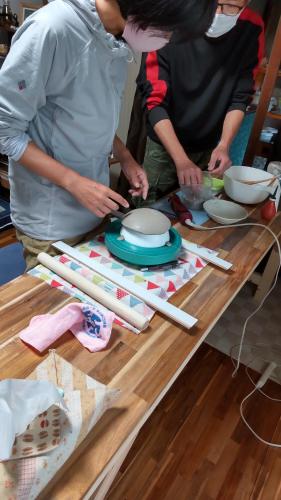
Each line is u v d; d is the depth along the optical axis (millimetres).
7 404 482
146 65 1503
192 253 1093
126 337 761
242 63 1521
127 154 1220
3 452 449
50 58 778
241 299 2219
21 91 795
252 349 1884
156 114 1481
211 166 1475
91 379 620
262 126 1779
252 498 1250
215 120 1618
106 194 906
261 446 1418
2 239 2363
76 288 873
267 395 1636
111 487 1208
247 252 1168
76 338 731
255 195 1453
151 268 986
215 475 1296
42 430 516
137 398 636
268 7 1865
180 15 647
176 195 1408
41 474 473
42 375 618
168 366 711
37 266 918
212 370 1712
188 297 919
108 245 1003
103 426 580
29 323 734
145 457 1312
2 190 2705
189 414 1491
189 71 1459
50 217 1034
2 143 863
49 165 878
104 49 816
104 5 744
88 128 933
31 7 2393
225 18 1223
